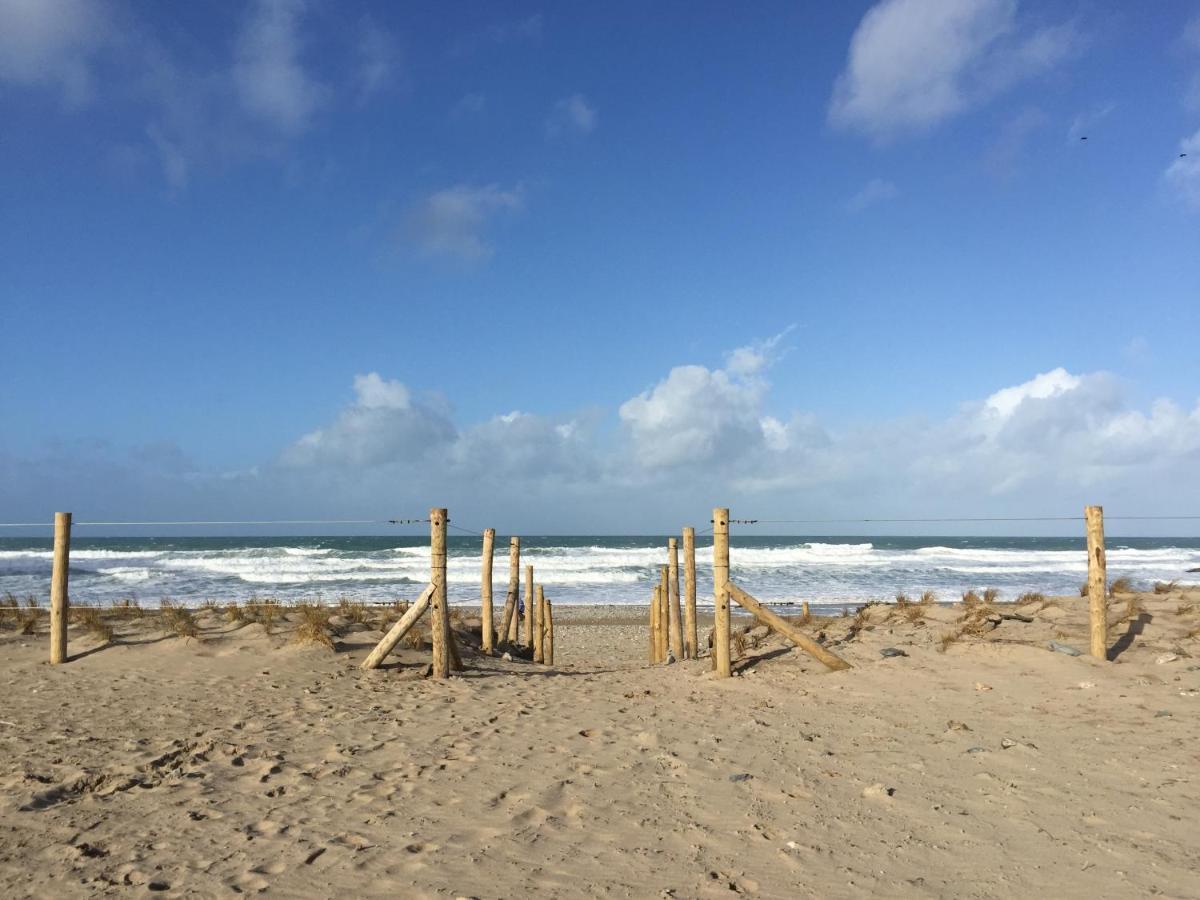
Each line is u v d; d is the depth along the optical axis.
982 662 9.17
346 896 4.25
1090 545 9.00
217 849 4.88
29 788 5.95
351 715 8.36
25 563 46.91
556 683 10.39
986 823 5.02
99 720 8.05
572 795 5.79
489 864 4.62
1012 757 6.21
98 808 5.62
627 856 4.71
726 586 9.84
